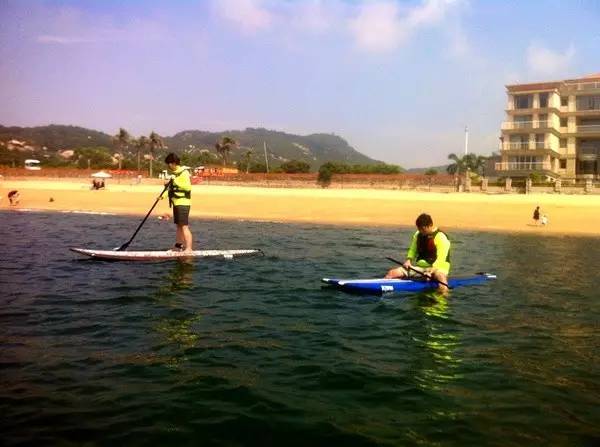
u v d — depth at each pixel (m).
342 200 41.97
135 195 47.56
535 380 5.73
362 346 6.79
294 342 6.89
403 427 4.58
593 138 62.50
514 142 62.66
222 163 117.31
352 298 9.61
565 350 6.82
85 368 5.77
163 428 4.47
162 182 71.12
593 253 18.23
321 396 5.18
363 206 38.06
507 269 14.04
